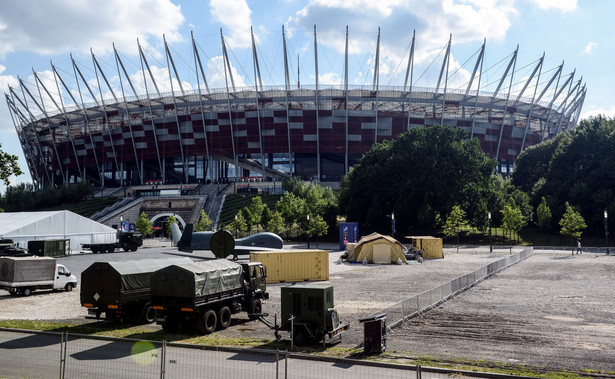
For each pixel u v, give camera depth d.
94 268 22.55
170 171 167.38
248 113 143.62
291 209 98.06
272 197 129.00
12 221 66.00
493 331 20.64
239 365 15.71
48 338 19.89
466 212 87.25
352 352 17.30
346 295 31.28
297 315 18.70
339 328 18.77
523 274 42.06
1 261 32.41
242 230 93.38
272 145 144.62
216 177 159.25
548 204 90.00
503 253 67.44
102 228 73.81
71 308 27.45
